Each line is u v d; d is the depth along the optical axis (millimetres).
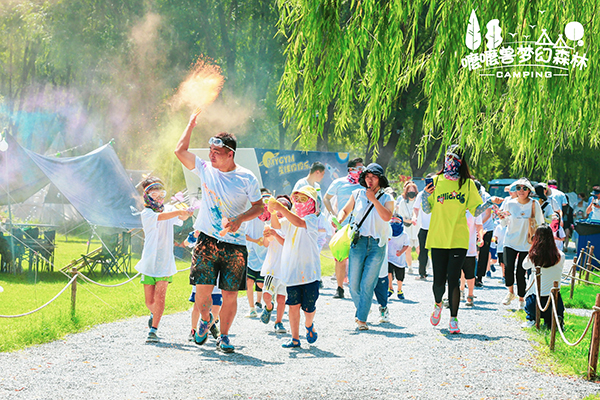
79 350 6320
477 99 6129
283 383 5086
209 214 6008
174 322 8234
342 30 6371
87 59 30484
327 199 9625
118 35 29578
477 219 10070
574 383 5219
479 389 4961
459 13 6098
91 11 30375
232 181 5922
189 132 6117
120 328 7676
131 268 15672
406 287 12625
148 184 7051
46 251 14102
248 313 9180
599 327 5352
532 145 6188
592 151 36031
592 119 6379
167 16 29891
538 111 6004
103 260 14234
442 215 7609
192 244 7371
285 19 6648
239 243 6062
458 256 7531
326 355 6238
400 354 6273
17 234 14000
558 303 7719
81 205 14172
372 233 7758
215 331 6973
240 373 5414
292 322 6672
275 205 6387
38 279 13180
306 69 6402
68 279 13258
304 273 6629
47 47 31406
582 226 17562
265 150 19516
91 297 10602
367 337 7246
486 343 6840
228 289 6090
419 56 6695
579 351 6398
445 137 6285
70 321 7766
